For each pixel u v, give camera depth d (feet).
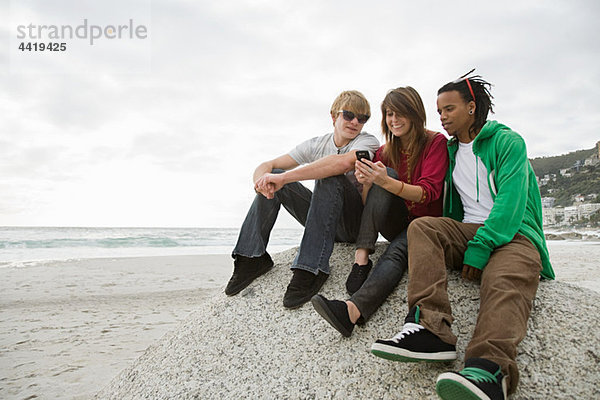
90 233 83.97
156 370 7.46
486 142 7.02
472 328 6.16
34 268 30.30
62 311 17.95
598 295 6.47
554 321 5.92
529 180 6.86
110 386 8.04
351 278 7.50
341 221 8.72
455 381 4.42
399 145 8.18
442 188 7.77
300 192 8.90
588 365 5.30
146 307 18.81
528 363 5.43
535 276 5.83
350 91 8.98
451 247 6.48
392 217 7.54
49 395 9.85
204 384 6.69
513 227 6.13
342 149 9.00
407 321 5.58
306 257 7.71
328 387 5.96
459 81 7.23
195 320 8.46
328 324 7.03
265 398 6.11
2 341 13.99
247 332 7.47
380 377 5.85
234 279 8.54
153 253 45.50
